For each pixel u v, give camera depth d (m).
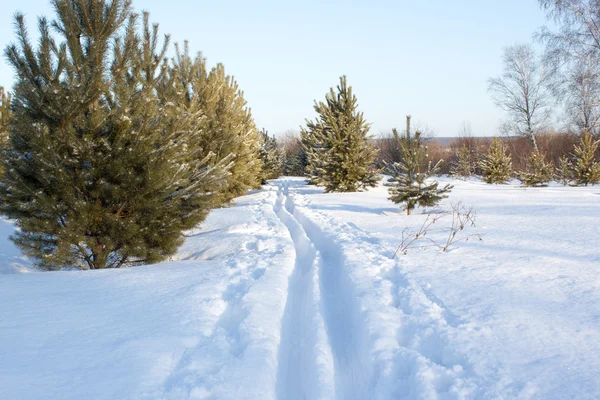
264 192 21.41
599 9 20.14
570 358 2.62
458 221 9.14
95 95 5.55
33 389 2.22
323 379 2.75
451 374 2.58
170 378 2.50
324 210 12.38
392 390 2.55
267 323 3.47
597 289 3.92
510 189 19.55
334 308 4.44
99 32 5.64
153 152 5.85
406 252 6.13
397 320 3.55
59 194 5.52
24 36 5.32
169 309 3.67
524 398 2.24
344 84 18.98
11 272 6.15
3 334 2.99
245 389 2.40
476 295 3.99
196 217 6.82
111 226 5.73
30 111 5.42
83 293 4.16
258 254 6.54
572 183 22.97
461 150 39.12
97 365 2.54
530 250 5.80
